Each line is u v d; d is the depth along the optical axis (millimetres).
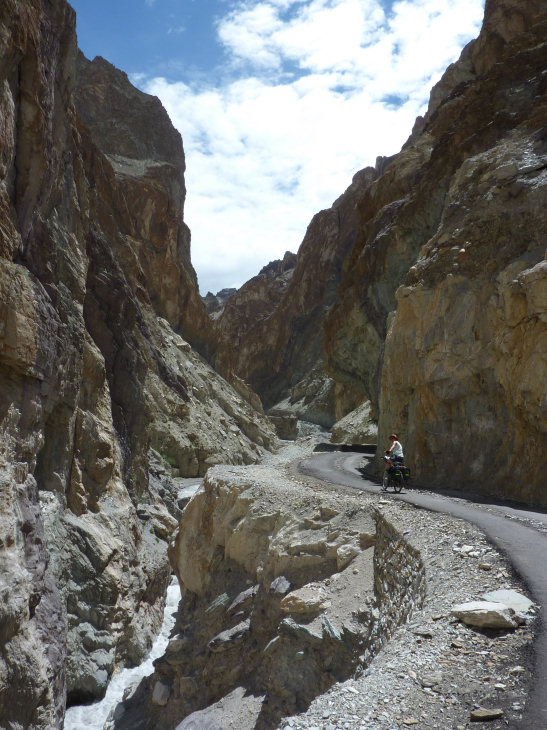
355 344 45406
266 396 144625
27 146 15703
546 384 15820
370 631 8820
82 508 21391
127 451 28797
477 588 6711
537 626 5512
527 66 33594
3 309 13492
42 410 16547
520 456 16766
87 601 18953
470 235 22703
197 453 48969
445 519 10625
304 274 150250
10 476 13875
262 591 12891
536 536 9133
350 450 44625
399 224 38969
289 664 9828
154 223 74750
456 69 59312
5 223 14258
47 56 16766
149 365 51156
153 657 21500
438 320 22531
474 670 4852
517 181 21891
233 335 172250
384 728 4117
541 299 16625
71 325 20328
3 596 11969
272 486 16078
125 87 96125
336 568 11406
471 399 20422
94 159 55688
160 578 25922
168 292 75750
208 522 17391
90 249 30141
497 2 50250
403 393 25719
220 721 10617
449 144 36156
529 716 4027
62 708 14547
